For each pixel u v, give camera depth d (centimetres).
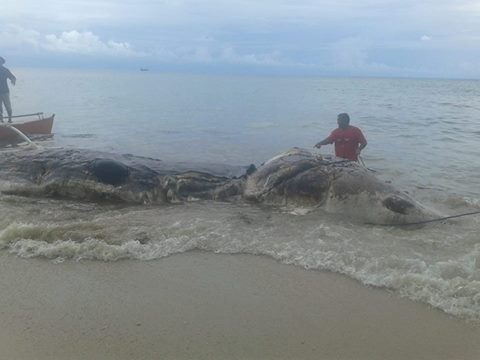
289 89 6188
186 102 3033
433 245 561
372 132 1623
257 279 466
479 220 675
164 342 359
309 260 506
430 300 423
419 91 6488
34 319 384
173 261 504
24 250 512
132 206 721
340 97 4241
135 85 6056
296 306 416
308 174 717
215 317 396
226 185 779
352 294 438
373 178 702
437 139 1466
